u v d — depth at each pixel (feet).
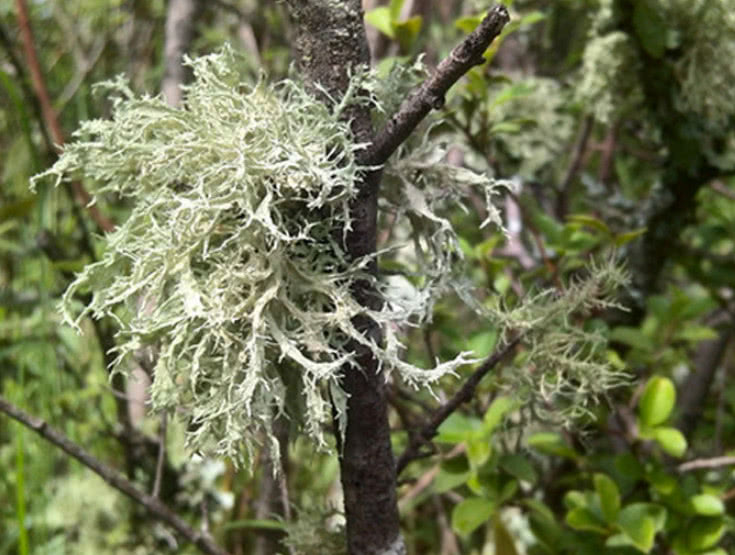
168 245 1.59
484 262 2.25
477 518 2.07
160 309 1.61
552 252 2.63
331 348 1.62
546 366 1.83
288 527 1.88
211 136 1.59
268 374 1.61
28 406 3.05
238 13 3.13
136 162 1.66
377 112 1.67
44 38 3.67
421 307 1.63
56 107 3.17
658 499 2.18
